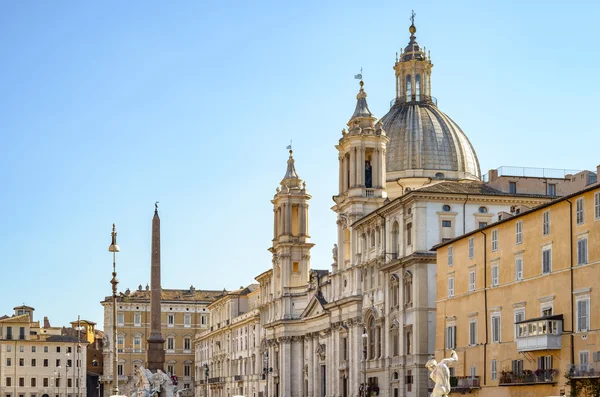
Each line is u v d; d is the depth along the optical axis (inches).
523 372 3006.9
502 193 4020.7
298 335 6048.2
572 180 3880.4
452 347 3565.5
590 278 2728.8
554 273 2910.9
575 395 2704.2
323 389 5497.1
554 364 2878.9
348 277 4847.4
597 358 2664.9
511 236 3176.7
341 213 4980.3
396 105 5516.7
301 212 6250.0
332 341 5108.3
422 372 3858.3
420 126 5236.2
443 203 3978.8
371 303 4493.1
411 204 4020.7
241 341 7426.2
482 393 3292.3
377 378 4375.0
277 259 6318.9
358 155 4849.9
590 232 2738.7
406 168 5157.5
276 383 6235.2
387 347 4222.4
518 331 3051.2
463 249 3508.9
